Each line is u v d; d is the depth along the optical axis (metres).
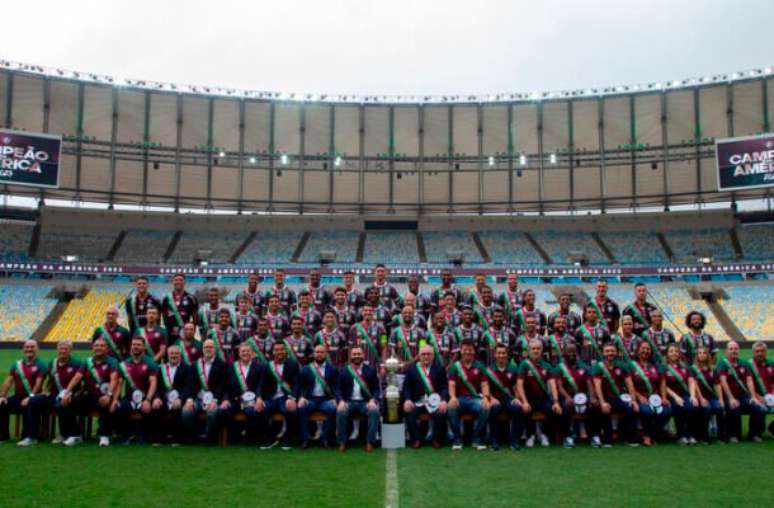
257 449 10.95
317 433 11.81
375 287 15.44
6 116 46.59
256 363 11.79
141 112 49.75
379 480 8.52
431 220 54.34
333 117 51.84
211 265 47.44
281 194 52.53
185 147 50.72
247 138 51.62
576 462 9.75
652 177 50.50
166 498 7.59
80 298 45.53
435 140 52.22
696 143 48.84
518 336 13.68
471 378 11.39
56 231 50.72
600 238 52.91
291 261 50.44
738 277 48.19
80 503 7.35
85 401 11.57
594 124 50.62
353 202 52.84
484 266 49.44
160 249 50.91
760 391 11.98
